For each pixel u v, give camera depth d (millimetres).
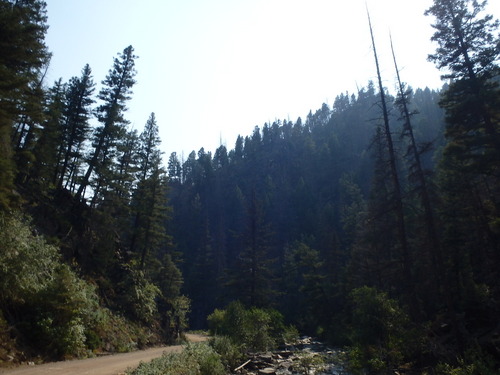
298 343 38625
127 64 38500
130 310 29547
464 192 26734
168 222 117000
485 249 25188
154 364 13945
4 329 13484
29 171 30625
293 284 73312
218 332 29641
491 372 13258
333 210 103438
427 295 24516
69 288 17062
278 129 186750
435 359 17469
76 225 31141
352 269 45312
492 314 21250
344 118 162000
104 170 35719
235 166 165375
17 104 15750
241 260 49750
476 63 22125
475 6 22562
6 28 14969
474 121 22531
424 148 19781
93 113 37469
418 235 23969
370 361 16969
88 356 17297
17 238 15992
